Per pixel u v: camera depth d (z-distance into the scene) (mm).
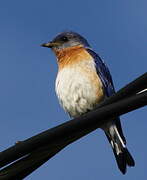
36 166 5727
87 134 5738
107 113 5465
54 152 5727
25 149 5473
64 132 5527
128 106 5371
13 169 5586
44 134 5508
